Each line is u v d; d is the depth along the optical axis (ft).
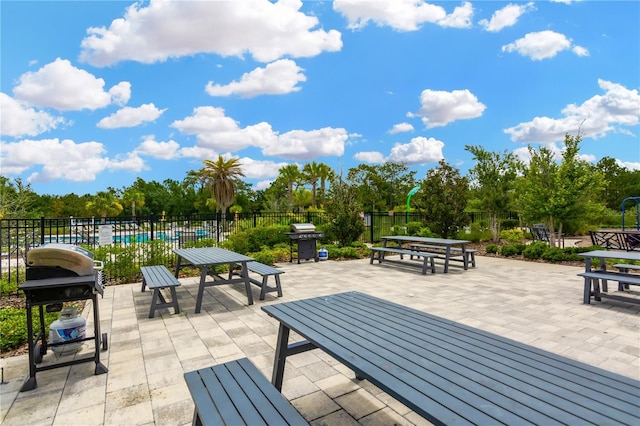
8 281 21.66
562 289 21.59
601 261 19.94
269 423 5.41
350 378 10.19
